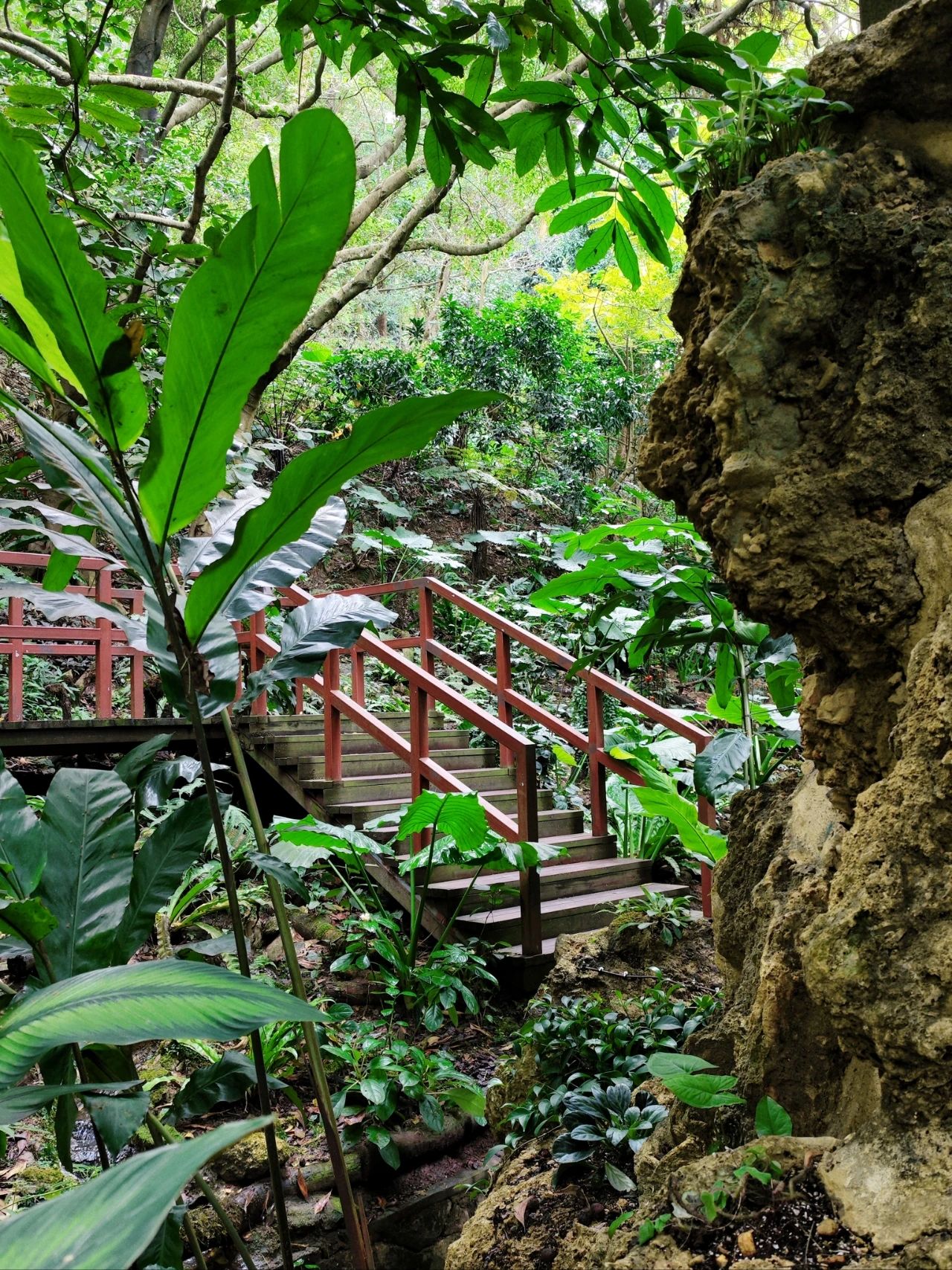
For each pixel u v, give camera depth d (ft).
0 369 28.25
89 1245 2.42
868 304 5.42
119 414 5.08
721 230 5.48
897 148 5.66
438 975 13.43
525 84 7.20
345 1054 11.96
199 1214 10.09
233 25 11.67
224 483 5.49
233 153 42.04
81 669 27.14
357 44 7.56
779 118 5.83
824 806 6.50
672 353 43.88
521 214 45.65
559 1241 6.64
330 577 37.50
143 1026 4.25
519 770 15.62
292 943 6.88
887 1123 4.31
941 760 4.44
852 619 5.28
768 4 30.91
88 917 6.13
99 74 21.58
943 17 5.31
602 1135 7.35
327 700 17.83
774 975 5.66
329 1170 10.86
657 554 12.06
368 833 16.31
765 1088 5.68
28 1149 11.45
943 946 4.22
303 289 4.65
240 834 17.87
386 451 5.26
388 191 27.37
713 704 15.05
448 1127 11.89
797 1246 4.04
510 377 40.27
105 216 18.34
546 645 19.30
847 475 5.24
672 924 13.79
